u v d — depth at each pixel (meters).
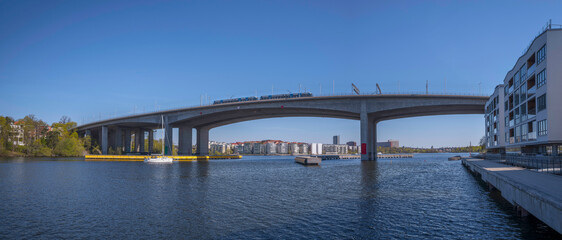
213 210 23.73
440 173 56.81
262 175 53.41
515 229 18.00
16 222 20.33
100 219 21.03
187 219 20.98
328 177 49.69
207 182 42.16
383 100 93.25
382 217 21.39
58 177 48.31
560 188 17.69
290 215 22.06
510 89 57.34
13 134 136.88
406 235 17.41
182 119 117.88
